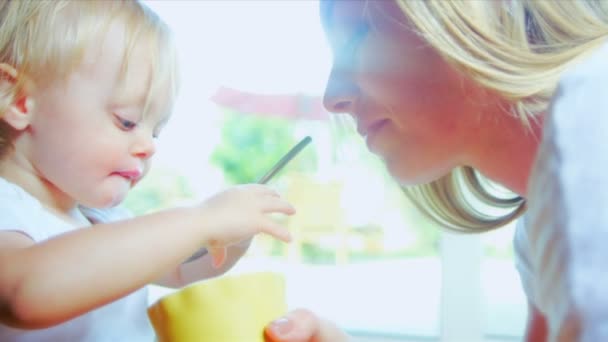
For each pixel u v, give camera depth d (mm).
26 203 759
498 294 2826
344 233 3566
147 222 598
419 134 644
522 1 562
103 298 572
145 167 860
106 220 940
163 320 533
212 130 3311
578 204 333
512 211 833
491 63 543
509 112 590
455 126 625
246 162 3498
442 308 1978
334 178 3414
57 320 566
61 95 798
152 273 583
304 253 3588
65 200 856
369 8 636
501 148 617
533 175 379
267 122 3506
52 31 803
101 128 808
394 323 2553
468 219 855
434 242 3775
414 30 587
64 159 809
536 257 372
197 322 519
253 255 3393
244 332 524
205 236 605
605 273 312
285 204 659
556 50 562
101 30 812
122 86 812
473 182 831
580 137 355
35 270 564
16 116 803
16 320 567
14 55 803
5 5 825
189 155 3219
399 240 3777
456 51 552
